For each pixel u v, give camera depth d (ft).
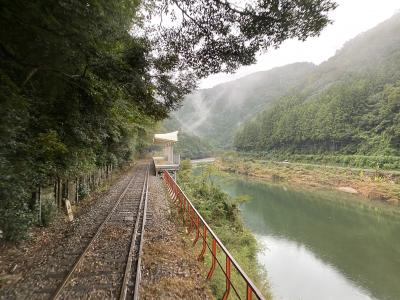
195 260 21.95
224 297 15.93
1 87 17.22
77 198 42.65
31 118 23.85
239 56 21.83
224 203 60.34
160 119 32.78
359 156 173.88
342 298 43.68
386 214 90.79
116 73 23.79
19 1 15.21
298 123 246.68
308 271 52.44
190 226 29.81
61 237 25.58
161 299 15.49
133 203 42.29
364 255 60.44
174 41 22.38
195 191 63.41
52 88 25.86
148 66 25.00
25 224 22.45
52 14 16.58
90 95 29.35
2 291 15.43
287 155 254.68
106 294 15.43
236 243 43.29
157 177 82.02
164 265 19.93
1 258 19.76
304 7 16.69
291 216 93.25
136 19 24.06
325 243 67.62
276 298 37.45
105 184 63.05
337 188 138.31
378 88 209.77
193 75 26.86
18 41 18.13
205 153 364.17
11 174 20.24
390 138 161.58
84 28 18.04
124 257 20.52
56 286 16.06
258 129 322.75
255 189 146.51
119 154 77.41
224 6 18.31
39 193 27.50
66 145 31.04
